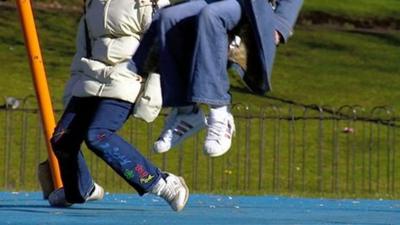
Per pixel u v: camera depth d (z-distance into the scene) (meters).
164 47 10.08
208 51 9.84
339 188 29.23
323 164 31.91
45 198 14.41
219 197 18.25
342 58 50.84
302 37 54.38
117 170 11.52
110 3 11.47
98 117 11.41
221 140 10.05
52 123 14.16
